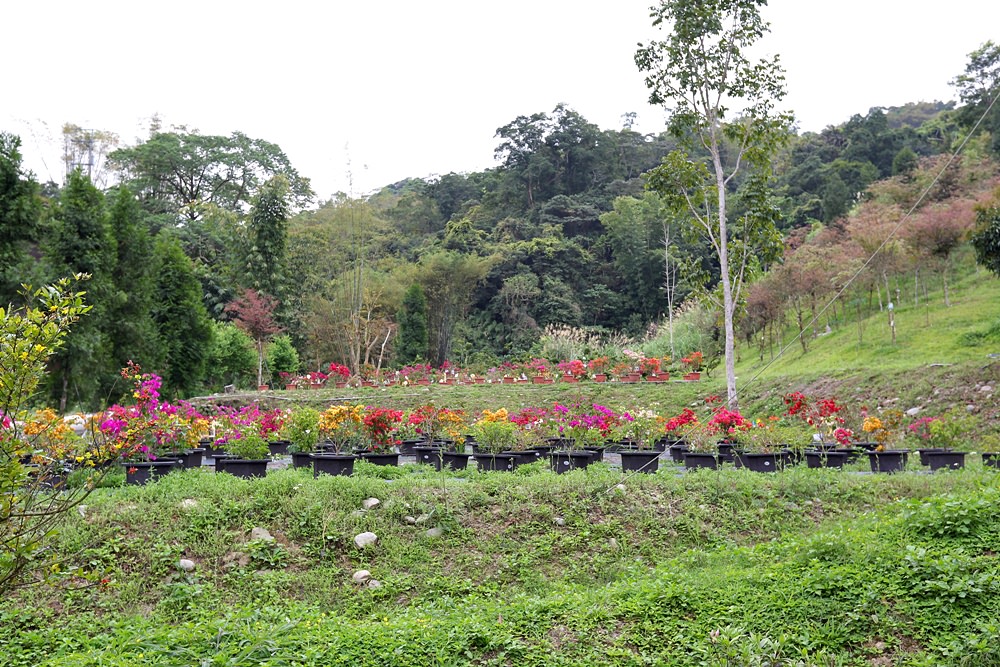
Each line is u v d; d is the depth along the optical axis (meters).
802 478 9.00
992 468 10.23
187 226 44.41
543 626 5.16
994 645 4.40
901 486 8.95
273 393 25.53
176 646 4.79
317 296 38.44
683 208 18.14
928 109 83.44
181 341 25.11
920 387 16.41
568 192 61.53
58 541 6.52
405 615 5.57
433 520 7.54
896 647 4.64
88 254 19.86
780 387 19.67
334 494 7.88
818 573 5.42
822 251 30.42
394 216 61.81
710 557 6.87
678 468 11.80
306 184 53.41
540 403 22.38
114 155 49.00
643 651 4.80
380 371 30.95
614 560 7.17
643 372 24.66
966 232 22.34
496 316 48.78
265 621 5.48
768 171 17.48
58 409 18.83
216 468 10.20
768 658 4.57
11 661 5.04
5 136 19.20
